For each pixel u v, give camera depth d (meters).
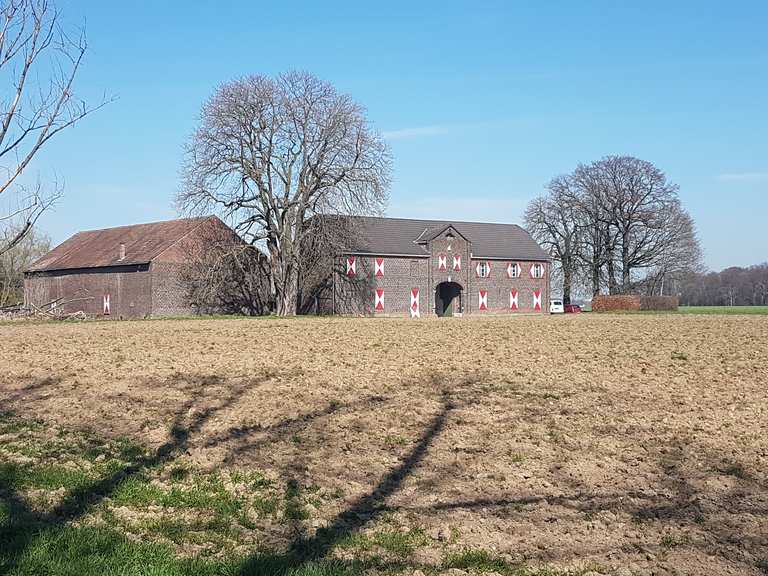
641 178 83.19
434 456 12.08
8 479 10.01
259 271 64.75
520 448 12.66
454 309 77.38
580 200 85.75
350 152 61.69
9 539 7.45
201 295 62.38
